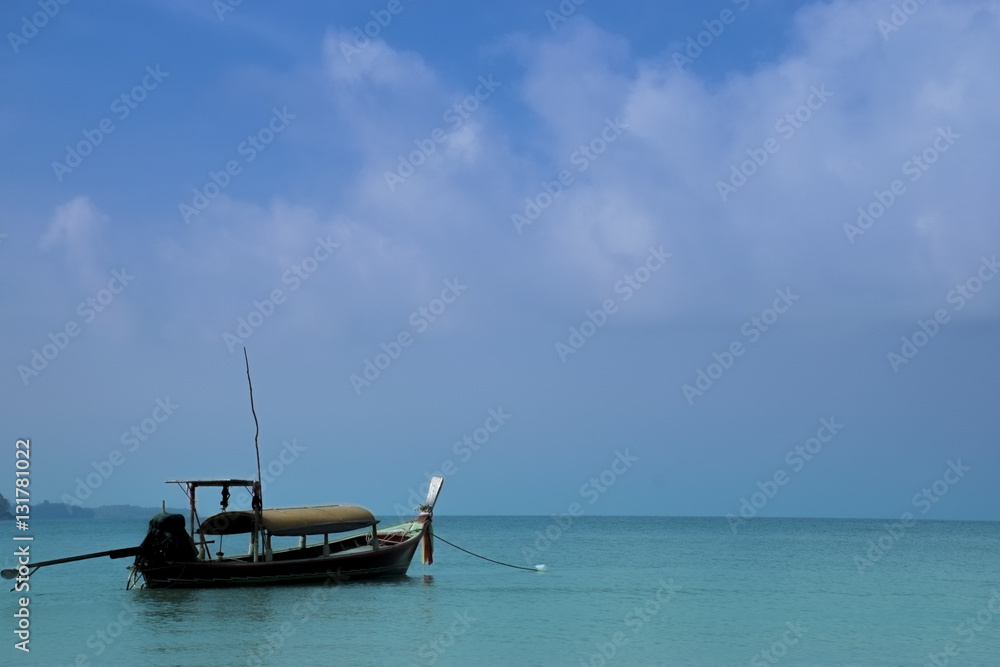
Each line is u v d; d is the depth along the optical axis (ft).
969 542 351.87
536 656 94.22
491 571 192.65
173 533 129.59
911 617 124.16
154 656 92.38
